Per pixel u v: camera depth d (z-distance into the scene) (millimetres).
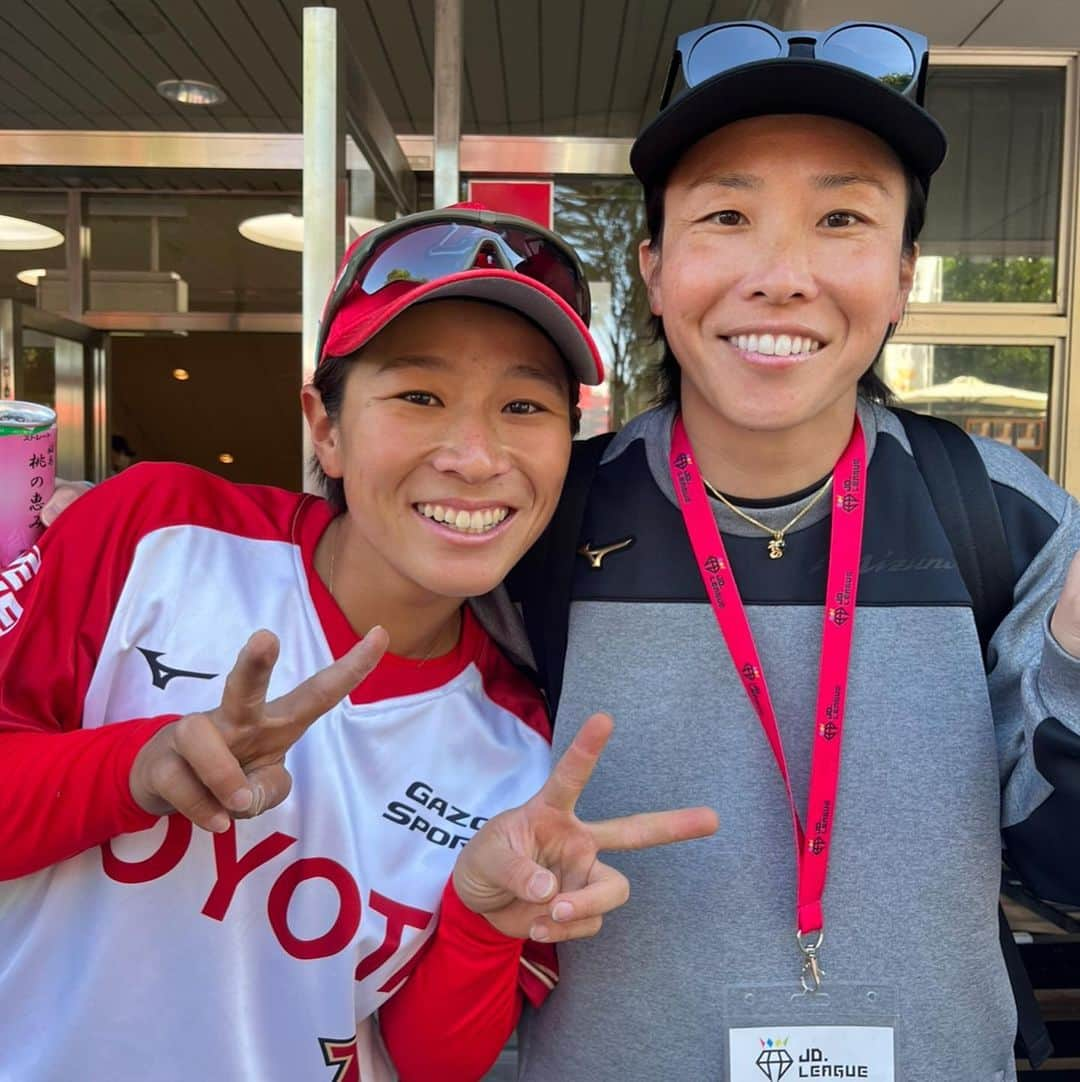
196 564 1059
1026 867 1030
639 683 1100
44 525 1113
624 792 1080
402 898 998
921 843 1037
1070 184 3143
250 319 5094
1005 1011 1066
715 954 1035
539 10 3404
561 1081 1074
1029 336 3211
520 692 1190
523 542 1012
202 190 4410
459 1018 1001
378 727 1044
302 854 985
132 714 983
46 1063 924
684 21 3492
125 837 950
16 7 3582
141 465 1125
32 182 4340
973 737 1049
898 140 1016
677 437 1191
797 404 1035
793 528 1132
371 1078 1063
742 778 1062
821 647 1088
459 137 3160
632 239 3279
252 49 3891
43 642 978
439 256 936
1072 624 882
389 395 951
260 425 8164
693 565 1131
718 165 1030
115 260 5102
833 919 1028
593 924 912
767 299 1008
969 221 3262
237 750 808
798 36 1034
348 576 1081
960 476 1131
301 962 971
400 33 3611
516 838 905
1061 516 1096
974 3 2898
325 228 1886
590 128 4344
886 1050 1016
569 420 1046
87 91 4293
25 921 966
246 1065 955
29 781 859
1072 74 3090
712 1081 1027
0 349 4082
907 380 3301
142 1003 939
